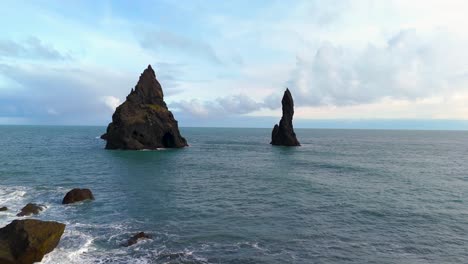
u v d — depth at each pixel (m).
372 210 36.66
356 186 51.41
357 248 25.70
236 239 27.22
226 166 76.69
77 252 23.81
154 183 53.03
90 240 26.30
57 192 44.28
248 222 31.98
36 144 138.00
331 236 28.25
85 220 32.00
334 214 35.03
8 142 146.12
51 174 59.50
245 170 70.06
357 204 39.38
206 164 80.00
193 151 117.38
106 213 34.56
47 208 36.03
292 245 26.08
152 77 135.00
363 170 71.19
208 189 48.47
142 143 116.62
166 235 27.94
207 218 33.25
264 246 25.78
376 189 49.06
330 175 63.44
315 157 101.12
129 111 118.56
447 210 36.97
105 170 66.31
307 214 34.97
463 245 26.59
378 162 88.38
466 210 37.06
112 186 49.72
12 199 39.75
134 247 25.11
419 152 126.25
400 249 25.66
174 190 47.47
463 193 46.62
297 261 23.19
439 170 72.75
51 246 23.36
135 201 40.12
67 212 34.69
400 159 97.94
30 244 21.58
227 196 43.59
